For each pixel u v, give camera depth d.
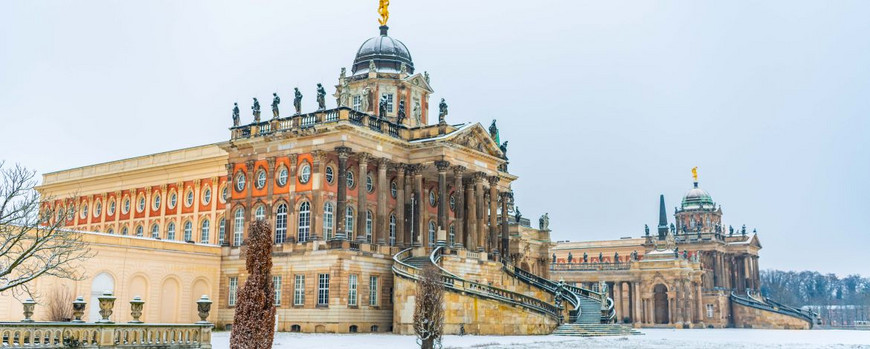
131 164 110.94
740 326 154.00
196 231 100.38
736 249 173.75
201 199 101.12
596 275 152.50
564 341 66.81
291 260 84.38
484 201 104.06
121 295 78.00
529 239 126.25
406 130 94.00
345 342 62.97
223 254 90.06
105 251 76.88
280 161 88.38
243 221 90.50
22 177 61.41
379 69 104.19
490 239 100.38
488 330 74.88
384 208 88.56
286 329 83.19
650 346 62.56
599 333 80.00
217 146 100.25
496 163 101.25
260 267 42.50
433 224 98.94
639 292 146.62
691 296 145.62
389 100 102.12
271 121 89.69
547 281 98.94
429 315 50.34
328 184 85.62
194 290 86.94
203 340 45.25
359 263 83.00
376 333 80.81
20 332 38.25
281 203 87.25
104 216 113.19
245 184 91.25
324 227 84.44
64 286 72.44
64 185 119.38
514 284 98.56
